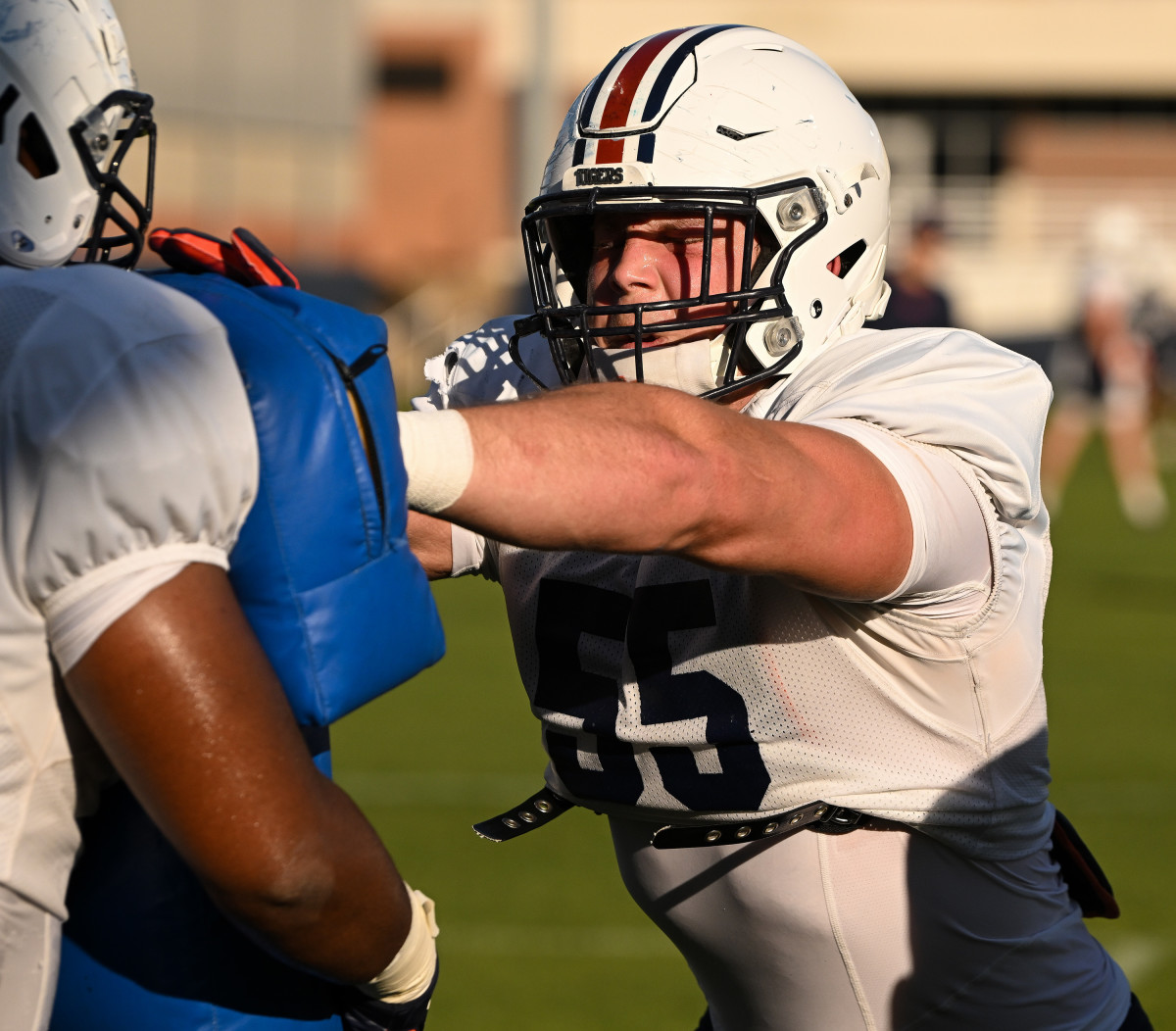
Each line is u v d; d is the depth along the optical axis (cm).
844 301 660
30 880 429
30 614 407
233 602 416
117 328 411
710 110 623
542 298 659
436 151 8694
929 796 588
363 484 433
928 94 8156
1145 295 4684
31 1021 442
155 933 469
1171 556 3266
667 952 1217
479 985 1137
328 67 7106
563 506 441
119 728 402
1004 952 620
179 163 6262
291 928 425
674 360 628
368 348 447
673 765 602
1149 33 7831
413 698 2100
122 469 398
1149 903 1300
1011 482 552
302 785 415
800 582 504
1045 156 8206
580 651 619
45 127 470
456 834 1499
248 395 428
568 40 7819
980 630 570
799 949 613
